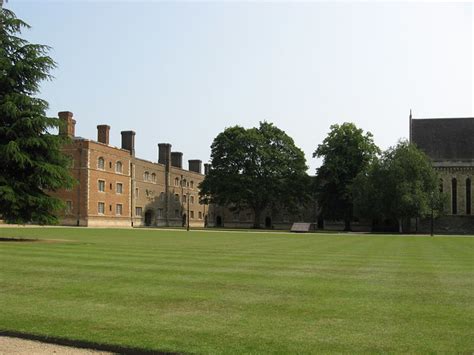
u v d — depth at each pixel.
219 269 13.66
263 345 6.46
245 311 8.37
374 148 66.81
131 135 77.12
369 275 12.73
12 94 27.78
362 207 57.09
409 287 10.81
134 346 6.46
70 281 11.27
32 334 7.00
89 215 64.75
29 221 28.77
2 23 28.31
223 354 6.12
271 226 85.44
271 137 72.31
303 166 72.38
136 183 78.00
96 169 66.50
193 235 39.03
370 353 6.15
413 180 55.91
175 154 93.69
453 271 13.76
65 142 30.56
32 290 10.14
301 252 20.47
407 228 60.28
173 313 8.20
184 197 94.06
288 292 10.09
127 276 12.09
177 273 12.70
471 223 66.12
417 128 73.50
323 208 68.25
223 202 70.50
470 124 72.06
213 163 72.06
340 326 7.39
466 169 67.38
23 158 26.72
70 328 7.29
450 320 7.76
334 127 68.62
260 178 70.44
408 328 7.28
